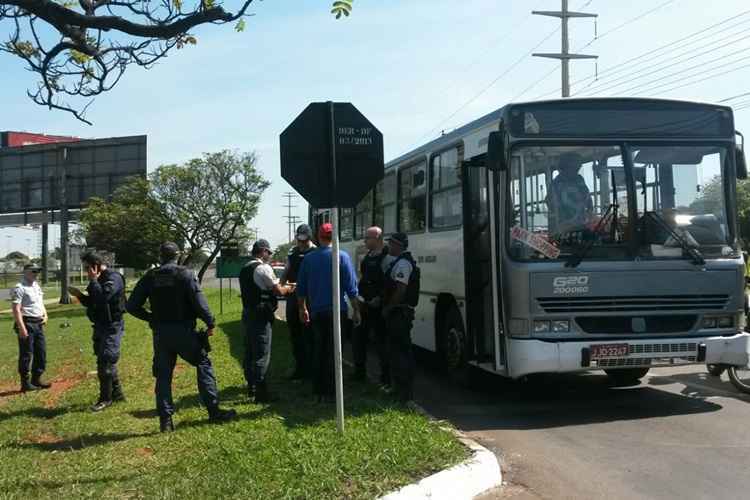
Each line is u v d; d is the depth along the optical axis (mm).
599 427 7594
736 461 6305
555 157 8195
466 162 9273
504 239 8086
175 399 8914
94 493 5336
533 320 7875
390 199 12773
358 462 5703
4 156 39062
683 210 8281
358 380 9922
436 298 10523
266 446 6277
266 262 8680
